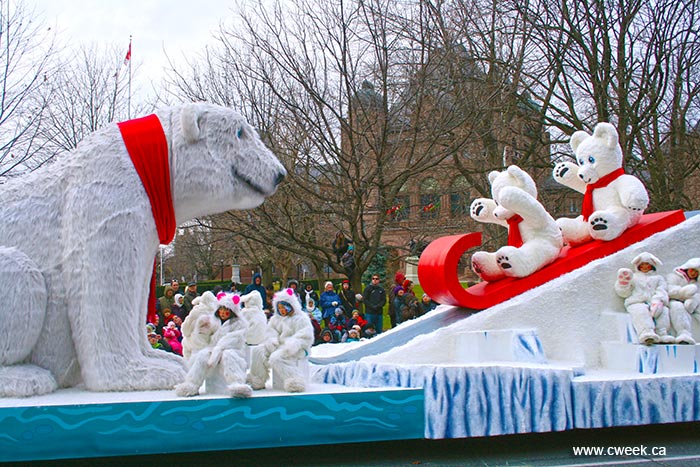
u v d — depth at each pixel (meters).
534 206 5.71
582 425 4.54
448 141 16.67
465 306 5.57
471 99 15.40
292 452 4.71
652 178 17.16
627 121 16.92
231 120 5.09
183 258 40.00
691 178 21.66
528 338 5.13
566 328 5.55
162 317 9.97
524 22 16.02
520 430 4.43
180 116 5.05
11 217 4.68
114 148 4.79
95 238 4.54
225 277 49.59
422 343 5.22
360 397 4.19
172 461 4.46
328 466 4.29
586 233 6.11
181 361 4.86
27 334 4.38
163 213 4.83
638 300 5.48
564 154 17.48
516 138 19.12
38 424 3.76
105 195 4.62
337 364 5.19
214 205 5.06
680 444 4.96
